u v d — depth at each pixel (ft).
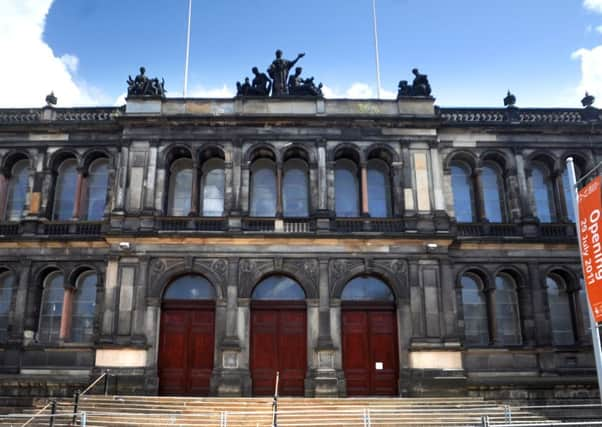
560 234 113.60
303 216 110.83
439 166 111.96
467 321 110.32
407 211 108.06
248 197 108.68
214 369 98.78
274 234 104.01
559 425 71.20
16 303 107.14
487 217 116.57
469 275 112.57
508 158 117.19
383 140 112.47
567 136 118.93
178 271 103.24
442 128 116.88
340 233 104.42
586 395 97.14
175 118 110.83
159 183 108.78
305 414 80.64
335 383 97.35
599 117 120.88
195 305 103.91
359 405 87.61
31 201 112.78
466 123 116.57
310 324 101.50
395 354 102.78
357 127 112.88
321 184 108.47
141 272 102.53
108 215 111.14
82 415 71.87
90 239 108.68
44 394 95.76
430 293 102.83
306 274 103.81
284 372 100.89
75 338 107.34
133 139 110.63
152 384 97.55
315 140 111.55
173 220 106.83
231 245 104.53
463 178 118.62
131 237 103.40
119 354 98.22
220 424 75.72
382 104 114.93
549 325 108.27
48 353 105.29
